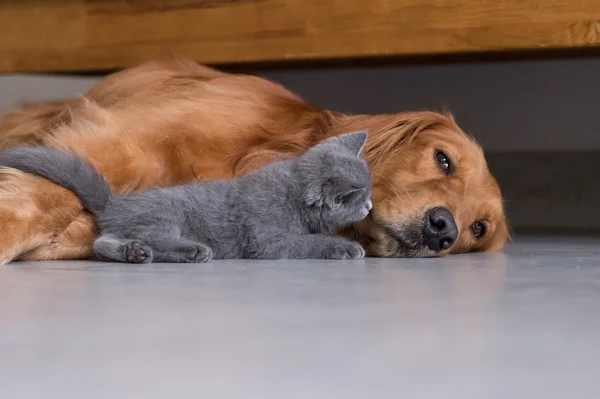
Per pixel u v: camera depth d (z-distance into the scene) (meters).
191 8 3.77
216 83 2.94
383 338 1.17
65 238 2.25
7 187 2.19
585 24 3.23
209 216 2.22
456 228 2.57
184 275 1.84
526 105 5.48
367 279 1.84
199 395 0.86
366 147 2.87
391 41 3.49
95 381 0.91
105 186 2.28
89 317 1.29
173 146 2.67
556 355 1.09
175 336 1.15
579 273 2.12
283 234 2.27
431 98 5.64
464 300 1.53
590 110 5.36
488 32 3.36
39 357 1.03
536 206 5.37
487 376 0.97
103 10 3.91
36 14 4.02
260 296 1.53
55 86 4.77
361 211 2.31
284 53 3.65
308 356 1.05
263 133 2.84
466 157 2.89
